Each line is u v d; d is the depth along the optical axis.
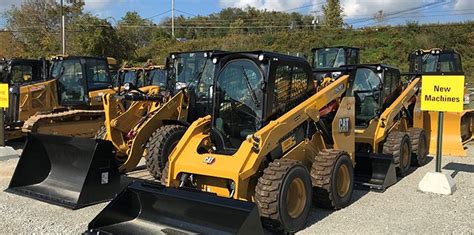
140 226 4.85
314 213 5.95
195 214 4.58
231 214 4.27
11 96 11.74
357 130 8.32
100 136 8.26
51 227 5.45
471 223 5.56
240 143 5.63
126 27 52.41
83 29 38.41
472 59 33.72
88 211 6.05
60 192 6.55
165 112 8.20
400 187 7.42
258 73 5.57
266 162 5.34
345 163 6.20
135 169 8.96
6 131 11.47
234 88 5.73
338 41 42.19
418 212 6.01
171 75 9.37
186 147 5.57
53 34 43.34
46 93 12.18
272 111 5.58
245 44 45.53
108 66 13.42
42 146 6.83
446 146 10.52
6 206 6.25
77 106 12.55
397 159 8.04
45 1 45.59
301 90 6.16
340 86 6.67
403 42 37.81
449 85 6.79
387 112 8.27
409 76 10.15
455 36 36.81
